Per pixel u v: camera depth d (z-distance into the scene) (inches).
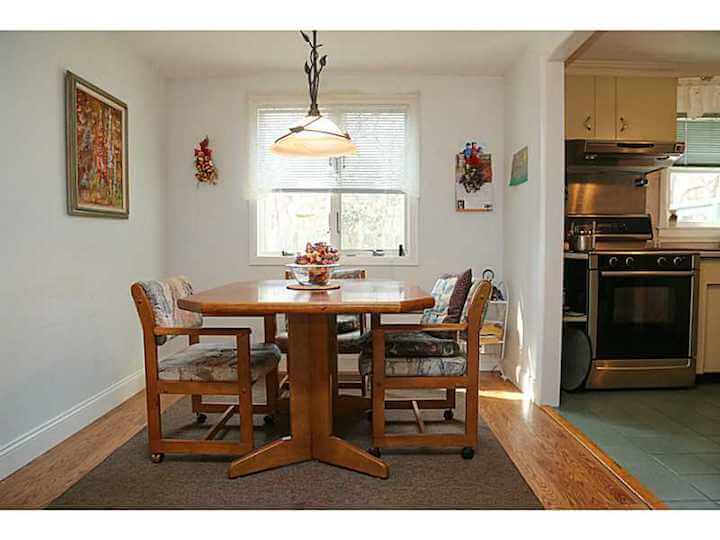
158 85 155.1
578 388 136.4
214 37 128.0
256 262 163.3
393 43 133.1
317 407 90.7
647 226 160.1
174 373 90.9
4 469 86.1
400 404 111.7
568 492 80.1
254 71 156.8
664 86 153.3
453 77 160.1
